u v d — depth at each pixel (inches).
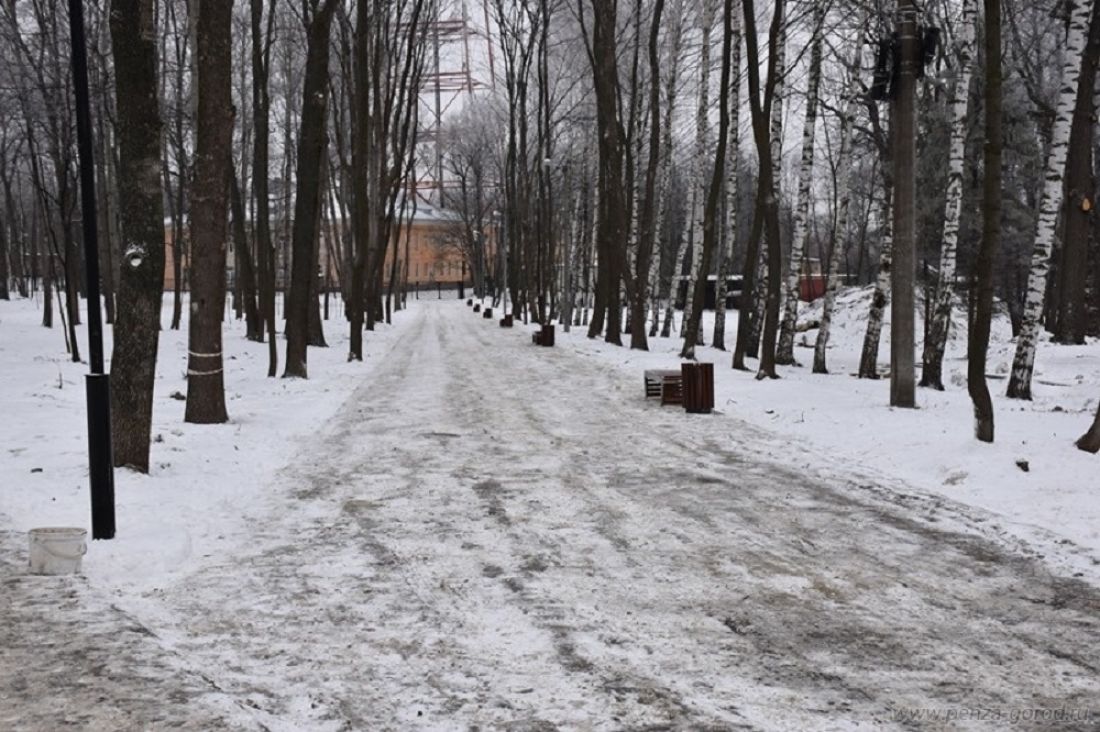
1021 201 1211.9
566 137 2023.9
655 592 238.8
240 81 1489.9
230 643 203.0
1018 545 279.4
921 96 1063.0
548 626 213.9
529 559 269.0
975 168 1058.7
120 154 362.3
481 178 2795.3
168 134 1323.8
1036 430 460.4
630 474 395.2
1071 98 666.2
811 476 387.9
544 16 1520.7
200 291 506.0
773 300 772.6
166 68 1236.5
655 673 187.0
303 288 801.6
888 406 552.1
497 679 184.2
